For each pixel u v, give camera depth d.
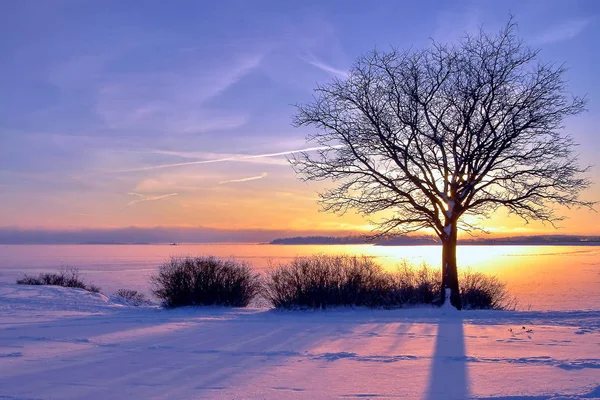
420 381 8.15
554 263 79.94
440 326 14.09
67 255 141.88
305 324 14.70
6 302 22.25
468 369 8.88
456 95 18.73
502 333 12.77
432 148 19.03
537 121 18.14
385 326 14.16
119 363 9.59
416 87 18.80
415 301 18.83
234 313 17.91
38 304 21.84
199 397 7.45
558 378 8.18
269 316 16.84
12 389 7.88
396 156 18.84
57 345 11.48
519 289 36.62
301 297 18.72
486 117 18.19
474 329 13.47
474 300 19.62
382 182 19.25
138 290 37.38
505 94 18.45
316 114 19.78
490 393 7.43
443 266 18.64
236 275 21.17
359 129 19.30
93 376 8.64
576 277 49.28
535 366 9.05
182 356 10.20
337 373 8.72
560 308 24.34
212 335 12.77
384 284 19.41
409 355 10.11
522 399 7.14
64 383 8.21
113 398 7.43
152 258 115.25
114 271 63.59
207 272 20.94
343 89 19.67
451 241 18.58
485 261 86.44
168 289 20.81
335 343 11.55
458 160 18.64
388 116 19.23
